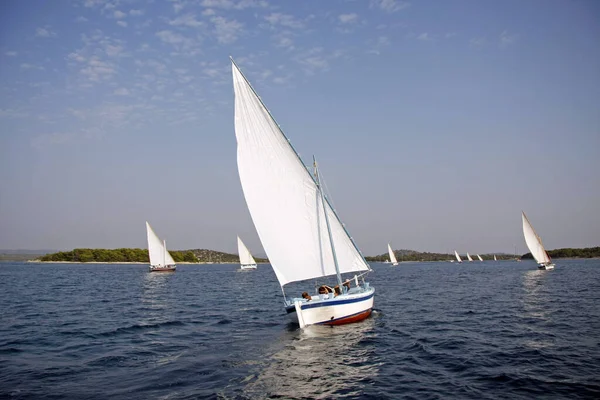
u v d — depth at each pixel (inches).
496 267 5600.4
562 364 634.8
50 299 1663.4
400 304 1459.2
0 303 1513.3
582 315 1098.7
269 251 919.7
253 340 850.8
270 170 936.9
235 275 4074.8
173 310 1343.5
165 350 765.9
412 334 894.4
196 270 5610.2
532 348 738.8
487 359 674.8
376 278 3265.3
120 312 1286.9
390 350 756.6
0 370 631.8
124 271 4660.4
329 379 589.6
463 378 581.9
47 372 621.6
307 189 975.6
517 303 1402.6
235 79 909.2
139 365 661.9
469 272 4183.1
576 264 5482.3
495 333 887.7
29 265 7116.1
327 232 995.3
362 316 1053.8
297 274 954.1
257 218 914.1
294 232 956.0
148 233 4252.0
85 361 685.9
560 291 1788.9
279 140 944.9
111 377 597.9
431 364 658.8
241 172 908.6
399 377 594.6
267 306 1460.4
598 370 603.2
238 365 661.9
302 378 594.6
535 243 3627.0
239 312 1294.3
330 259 1000.9
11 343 823.1
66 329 978.7
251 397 517.3
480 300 1539.1
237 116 911.0
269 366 655.8
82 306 1438.2
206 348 781.9
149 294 1937.7
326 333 906.7
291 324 1015.0
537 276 2987.2
